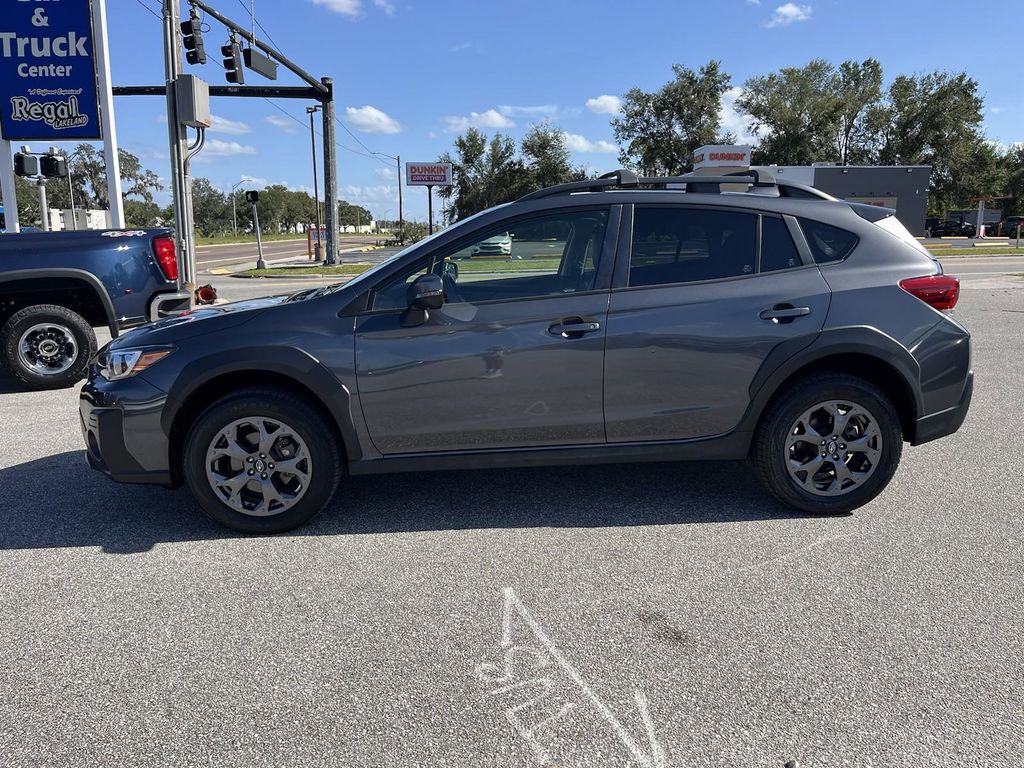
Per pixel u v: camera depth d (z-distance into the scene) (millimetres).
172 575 3449
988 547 3635
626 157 66938
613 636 2893
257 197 28266
